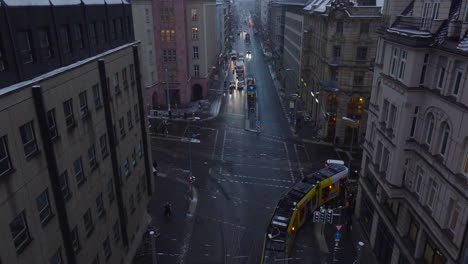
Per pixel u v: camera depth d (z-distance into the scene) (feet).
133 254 89.61
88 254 64.08
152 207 113.60
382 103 80.38
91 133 65.87
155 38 214.90
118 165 79.25
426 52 63.67
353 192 115.96
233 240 97.50
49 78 51.19
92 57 66.33
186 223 105.09
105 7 73.05
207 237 98.63
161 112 209.46
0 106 40.91
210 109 223.51
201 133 180.65
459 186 54.70
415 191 70.18
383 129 79.71
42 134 49.44
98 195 69.21
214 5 299.38
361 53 146.10
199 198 119.24
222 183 129.29
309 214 105.29
